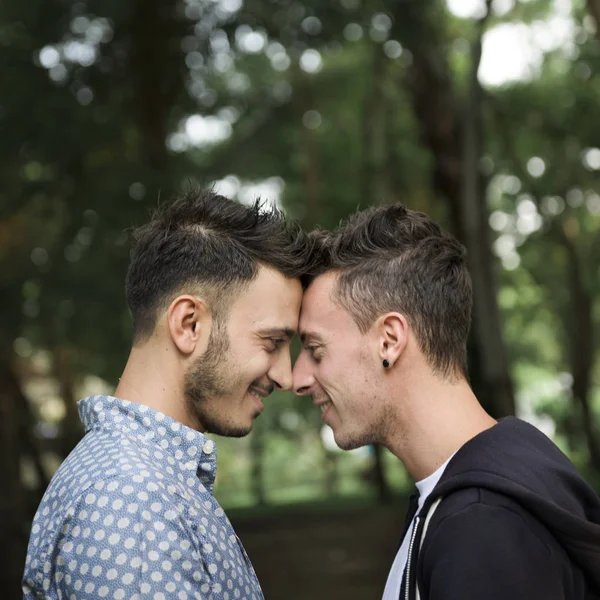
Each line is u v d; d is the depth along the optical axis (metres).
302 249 1.81
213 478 1.77
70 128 10.93
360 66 14.98
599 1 8.55
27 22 11.17
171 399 1.77
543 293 19.89
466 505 1.43
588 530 1.41
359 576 8.77
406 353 1.70
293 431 21.84
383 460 15.05
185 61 11.80
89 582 1.50
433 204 14.38
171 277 1.77
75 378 17.31
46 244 11.84
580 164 17.11
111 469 1.58
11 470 8.40
